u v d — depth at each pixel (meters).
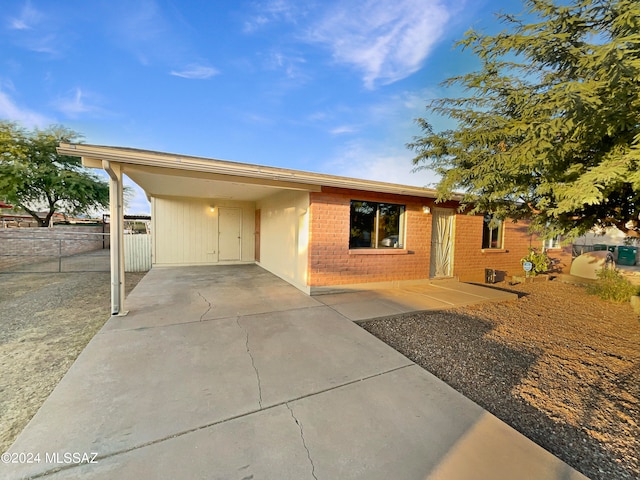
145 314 4.44
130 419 2.02
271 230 8.73
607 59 2.12
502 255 9.13
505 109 4.00
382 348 3.41
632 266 13.13
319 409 2.21
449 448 1.83
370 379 2.69
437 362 3.21
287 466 1.65
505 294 6.38
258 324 4.11
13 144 14.45
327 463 1.68
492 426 2.07
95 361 2.88
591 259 8.69
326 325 4.15
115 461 1.65
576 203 2.66
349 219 6.39
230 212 10.52
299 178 5.20
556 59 2.91
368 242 6.75
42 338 3.65
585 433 2.09
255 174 4.81
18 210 17.00
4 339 3.62
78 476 1.54
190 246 9.94
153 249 9.45
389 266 6.94
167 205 9.55
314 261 6.01
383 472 1.63
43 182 15.21
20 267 9.59
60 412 2.07
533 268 8.81
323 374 2.76
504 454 1.79
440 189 4.83
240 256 10.76
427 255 7.50
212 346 3.32
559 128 2.68
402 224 7.17
